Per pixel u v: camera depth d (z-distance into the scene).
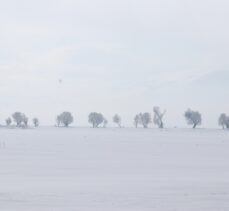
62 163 48.56
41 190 30.20
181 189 30.78
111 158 55.41
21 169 42.47
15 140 103.25
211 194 28.83
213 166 46.25
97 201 26.45
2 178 36.28
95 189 30.64
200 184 33.09
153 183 33.69
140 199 27.06
